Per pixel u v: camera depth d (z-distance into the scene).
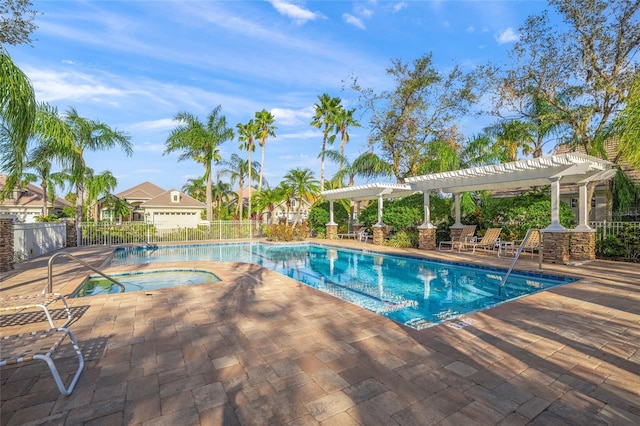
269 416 2.51
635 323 4.45
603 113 11.47
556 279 7.90
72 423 2.46
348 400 2.71
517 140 15.31
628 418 2.43
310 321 4.72
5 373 3.20
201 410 2.60
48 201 27.23
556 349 3.63
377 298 7.14
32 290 6.67
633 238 9.97
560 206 12.21
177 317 4.93
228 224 21.42
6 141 8.73
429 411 2.54
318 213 21.73
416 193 17.25
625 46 10.49
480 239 14.58
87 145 16.80
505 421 2.41
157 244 17.38
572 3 10.51
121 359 3.52
